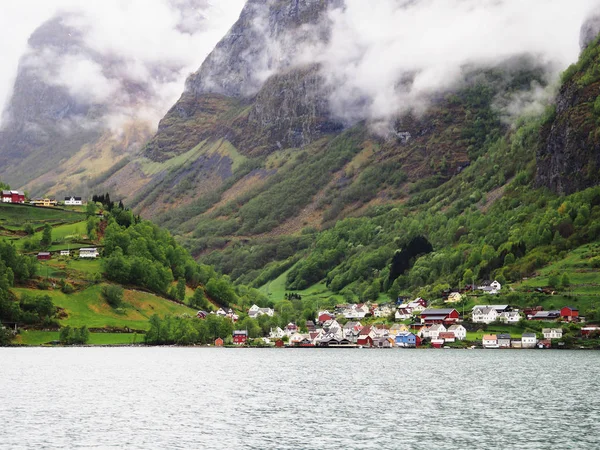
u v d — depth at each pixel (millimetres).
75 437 125188
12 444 119812
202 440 123188
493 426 133125
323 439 123500
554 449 116188
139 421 139125
